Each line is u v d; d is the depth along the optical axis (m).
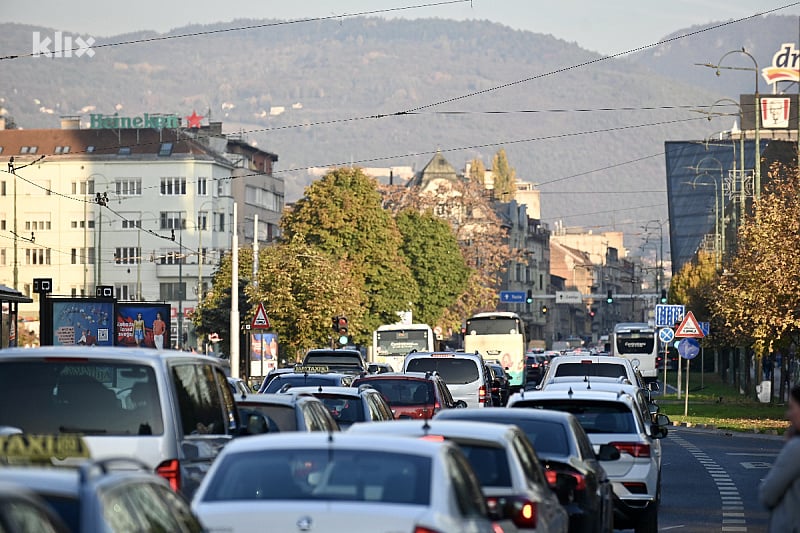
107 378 32.41
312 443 24.28
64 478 17.78
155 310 148.38
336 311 182.75
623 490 50.38
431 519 22.14
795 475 27.20
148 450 31.81
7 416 32.12
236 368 145.50
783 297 148.50
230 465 24.00
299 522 22.06
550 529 32.03
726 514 61.62
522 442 33.66
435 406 80.25
